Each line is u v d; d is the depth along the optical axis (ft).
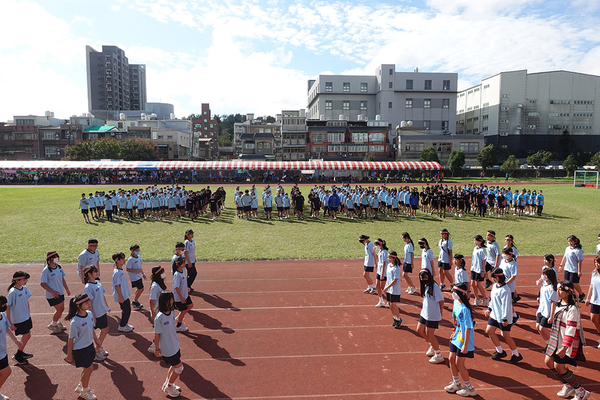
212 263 51.57
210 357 26.78
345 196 96.17
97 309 26.09
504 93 336.08
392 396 22.22
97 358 26.37
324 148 264.11
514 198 96.17
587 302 29.12
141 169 197.06
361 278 45.19
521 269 49.32
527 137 337.72
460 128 395.14
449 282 43.98
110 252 56.24
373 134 265.34
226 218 90.07
